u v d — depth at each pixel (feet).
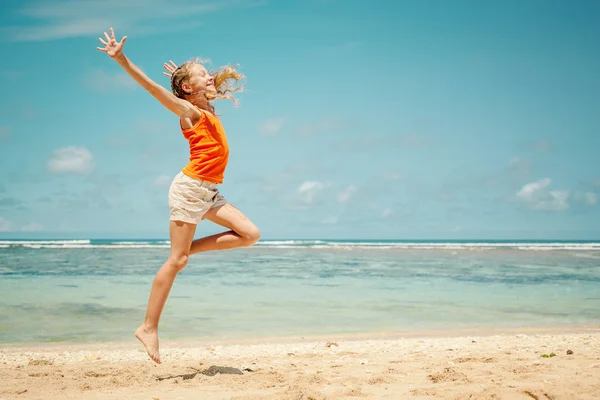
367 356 18.83
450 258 91.04
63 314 30.01
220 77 13.65
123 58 11.53
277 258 86.07
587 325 28.58
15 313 30.19
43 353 20.54
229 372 14.55
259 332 26.12
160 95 12.04
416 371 14.65
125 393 11.86
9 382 13.33
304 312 32.07
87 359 19.08
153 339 12.71
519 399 10.44
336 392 11.36
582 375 12.66
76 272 55.06
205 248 13.01
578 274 58.59
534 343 21.79
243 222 13.03
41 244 155.33
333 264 72.79
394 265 71.77
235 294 39.34
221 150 12.78
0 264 65.72
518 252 119.24
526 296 39.86
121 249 118.62
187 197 12.48
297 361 17.84
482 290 43.32
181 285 44.80
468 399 10.57
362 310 33.01
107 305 33.01
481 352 19.21
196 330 26.48
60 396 11.64
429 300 37.42
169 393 11.76
